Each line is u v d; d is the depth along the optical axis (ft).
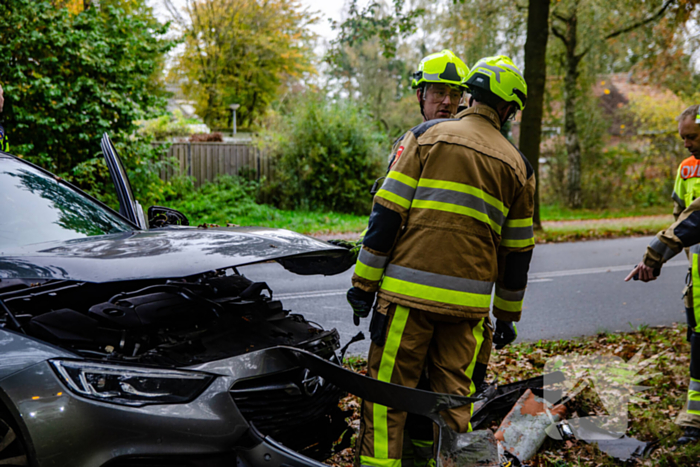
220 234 9.43
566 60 75.05
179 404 6.89
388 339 7.77
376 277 7.84
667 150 82.94
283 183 59.93
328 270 9.68
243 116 107.34
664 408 11.85
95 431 6.57
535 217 48.62
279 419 7.57
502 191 7.86
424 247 7.59
